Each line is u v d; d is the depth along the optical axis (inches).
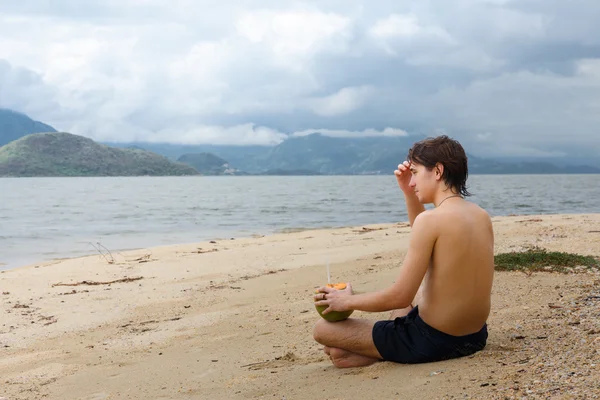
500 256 321.1
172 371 192.2
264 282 363.6
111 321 294.0
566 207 1316.4
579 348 139.6
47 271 470.3
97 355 230.4
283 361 186.1
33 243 734.5
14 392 188.7
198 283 383.2
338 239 617.0
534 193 2187.5
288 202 1747.0
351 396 128.3
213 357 204.7
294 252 519.8
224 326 255.6
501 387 117.6
